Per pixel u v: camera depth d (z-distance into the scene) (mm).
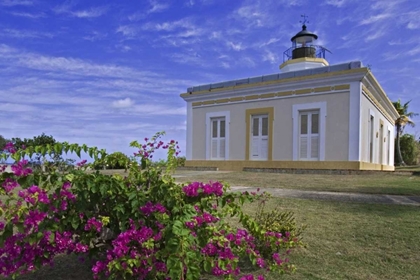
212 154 17656
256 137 16125
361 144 13375
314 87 14234
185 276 2098
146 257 2160
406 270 3008
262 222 3521
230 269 2367
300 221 4508
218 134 17453
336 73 13453
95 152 2691
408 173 11805
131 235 2221
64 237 2348
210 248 2367
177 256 2020
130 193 2436
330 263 3180
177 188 2549
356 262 3199
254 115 16234
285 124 15047
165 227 2244
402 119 37656
